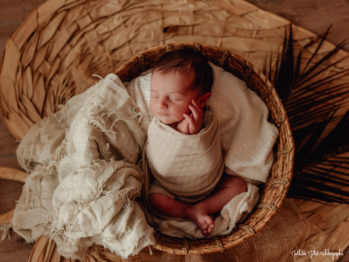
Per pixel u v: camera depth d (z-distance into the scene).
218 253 1.32
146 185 1.25
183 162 1.17
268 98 1.29
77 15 1.54
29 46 1.52
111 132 1.21
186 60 1.10
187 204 1.26
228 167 1.28
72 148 1.18
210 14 1.56
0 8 1.63
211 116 1.18
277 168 1.24
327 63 1.51
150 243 1.04
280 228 1.35
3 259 1.39
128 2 1.56
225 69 1.38
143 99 1.29
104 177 1.07
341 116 1.47
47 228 1.27
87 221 1.03
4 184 1.46
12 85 1.50
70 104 1.38
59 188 1.10
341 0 1.62
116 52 1.54
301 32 1.55
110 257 1.31
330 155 1.32
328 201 1.27
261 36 1.55
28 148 1.36
